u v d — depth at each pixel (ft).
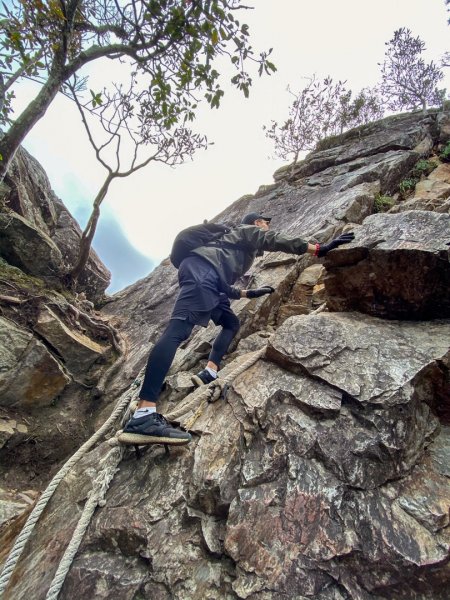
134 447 8.43
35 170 27.96
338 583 5.42
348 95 29.37
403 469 6.57
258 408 7.75
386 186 19.77
